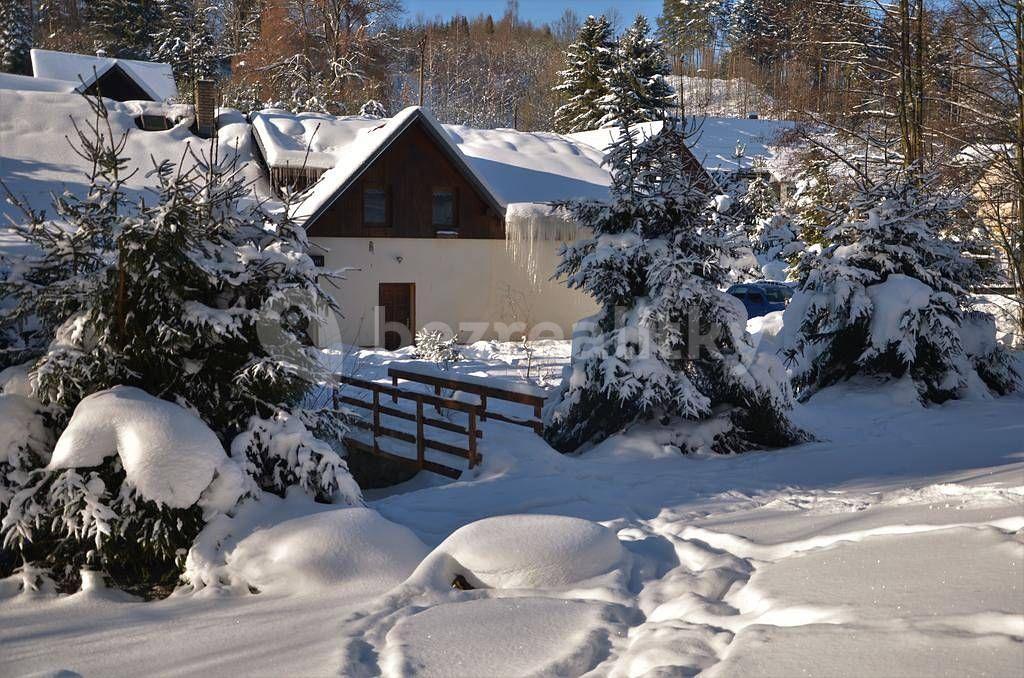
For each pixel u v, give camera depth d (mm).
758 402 10461
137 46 59938
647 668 3902
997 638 3297
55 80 32125
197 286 7062
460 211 25594
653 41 46594
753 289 27156
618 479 9141
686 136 11234
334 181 23312
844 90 24922
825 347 14414
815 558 5016
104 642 4941
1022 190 20750
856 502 7270
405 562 6035
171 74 37594
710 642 4059
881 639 3523
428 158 25031
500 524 5863
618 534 6859
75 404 6711
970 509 5773
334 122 28141
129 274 6688
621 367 10242
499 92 77750
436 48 77312
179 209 6699
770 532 6168
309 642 4574
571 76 52562
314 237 23703
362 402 11562
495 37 90938
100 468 6309
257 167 24812
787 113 27734
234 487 6363
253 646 4645
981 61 22109
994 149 21750
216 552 6152
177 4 60094
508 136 32406
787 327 14688
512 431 11008
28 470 6324
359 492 7090
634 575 5633
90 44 59781
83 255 7043
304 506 6777
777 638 3773
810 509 7094
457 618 4719
